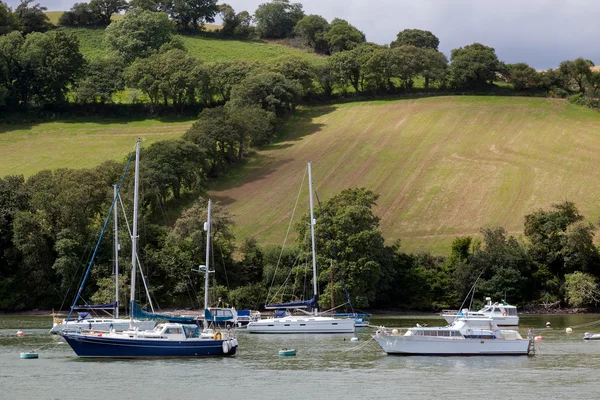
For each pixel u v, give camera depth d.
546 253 145.25
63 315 131.12
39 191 150.12
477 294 142.25
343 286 123.94
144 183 162.62
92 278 136.50
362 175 195.12
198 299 136.50
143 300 133.88
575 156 194.25
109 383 62.94
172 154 179.25
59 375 66.38
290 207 179.25
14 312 136.88
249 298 135.00
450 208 173.25
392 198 180.62
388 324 114.38
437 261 150.12
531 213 162.12
